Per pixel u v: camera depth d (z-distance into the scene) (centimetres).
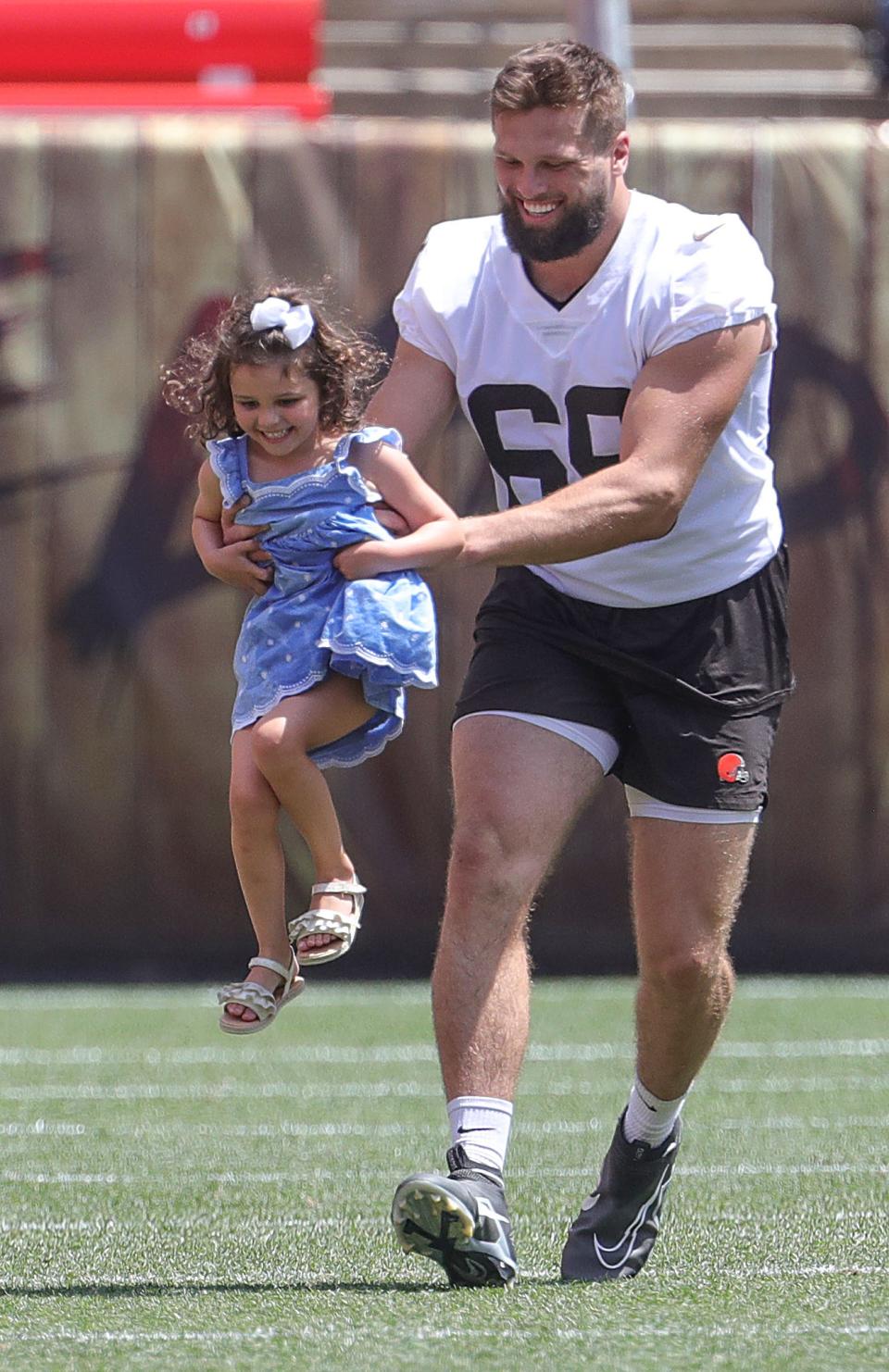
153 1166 1741
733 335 1201
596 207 1193
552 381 1247
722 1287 1168
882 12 3853
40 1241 1370
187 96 3322
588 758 1231
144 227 3097
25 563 3106
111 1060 2458
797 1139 1872
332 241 3106
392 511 1213
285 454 1202
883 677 3178
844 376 3153
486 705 1242
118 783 3127
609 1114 2038
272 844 1220
